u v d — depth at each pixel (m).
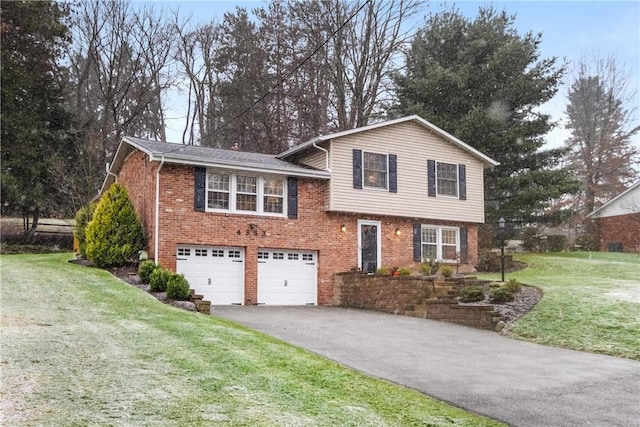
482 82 31.83
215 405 6.01
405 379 8.54
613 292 16.05
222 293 18.53
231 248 18.88
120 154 22.19
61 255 24.19
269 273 19.50
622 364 10.16
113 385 6.38
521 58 31.69
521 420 6.64
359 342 11.66
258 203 19.44
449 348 11.38
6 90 29.83
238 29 38.19
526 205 30.47
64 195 30.20
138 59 35.94
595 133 45.09
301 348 10.49
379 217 21.86
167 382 6.70
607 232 35.56
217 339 9.71
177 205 17.89
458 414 6.73
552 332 12.82
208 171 18.62
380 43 32.59
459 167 23.88
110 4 35.34
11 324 9.43
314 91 35.53
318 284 20.31
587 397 7.74
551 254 30.73
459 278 17.39
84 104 39.47
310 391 7.04
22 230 31.75
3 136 30.05
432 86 31.27
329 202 20.61
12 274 16.72
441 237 23.39
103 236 18.75
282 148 35.97
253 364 8.09
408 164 22.56
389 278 17.73
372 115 33.62
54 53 32.91
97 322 10.33
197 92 39.50
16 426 4.92
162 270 15.65
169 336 9.54
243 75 37.41
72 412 5.39
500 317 14.05
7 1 29.84
